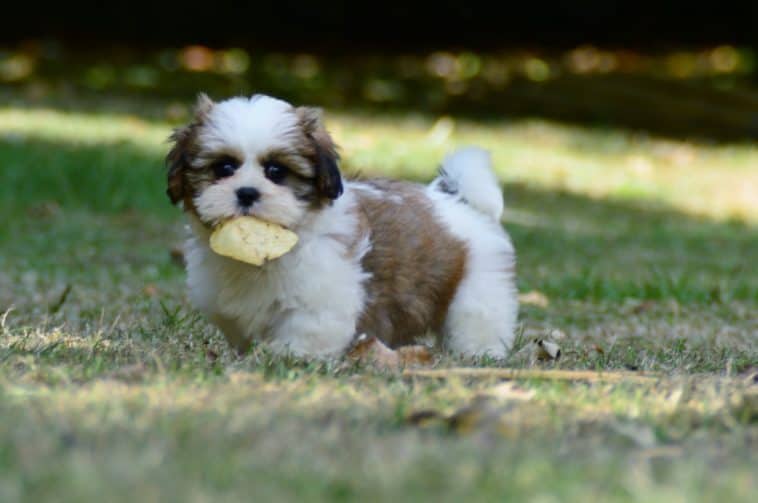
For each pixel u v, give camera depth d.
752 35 34.72
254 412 5.86
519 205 19.62
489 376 7.29
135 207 17.58
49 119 22.89
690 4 35.81
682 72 33.12
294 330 7.83
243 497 4.56
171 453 5.09
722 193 21.91
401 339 8.53
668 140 26.20
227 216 7.50
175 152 7.96
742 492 4.76
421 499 4.60
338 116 25.77
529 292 12.58
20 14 32.88
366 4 34.72
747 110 29.08
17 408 5.82
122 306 10.70
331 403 6.23
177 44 33.56
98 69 29.88
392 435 5.59
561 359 8.55
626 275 14.19
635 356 8.89
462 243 8.59
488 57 34.19
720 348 9.47
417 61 33.34
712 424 6.11
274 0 34.22
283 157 7.60
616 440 5.70
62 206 17.38
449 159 9.05
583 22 35.78
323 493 4.64
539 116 27.50
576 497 4.63
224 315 8.10
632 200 20.80
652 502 4.55
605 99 29.64
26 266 13.16
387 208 8.33
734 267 15.02
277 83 29.34
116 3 33.31
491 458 5.16
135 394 6.24
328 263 7.77
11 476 4.68
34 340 8.33
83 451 5.08
